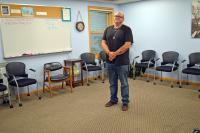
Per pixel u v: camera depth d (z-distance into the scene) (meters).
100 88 5.12
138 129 2.94
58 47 5.29
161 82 5.54
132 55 6.66
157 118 3.28
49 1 5.05
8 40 4.43
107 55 3.65
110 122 3.19
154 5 5.86
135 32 6.48
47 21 5.02
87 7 5.88
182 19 5.32
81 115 3.49
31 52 4.79
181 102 3.96
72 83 5.29
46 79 4.93
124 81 3.60
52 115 3.54
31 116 3.52
